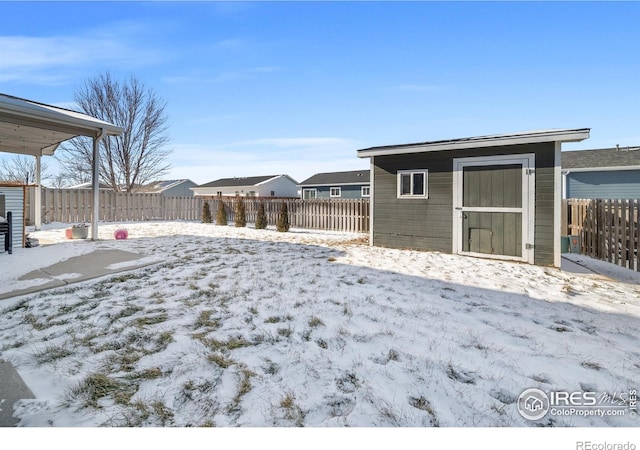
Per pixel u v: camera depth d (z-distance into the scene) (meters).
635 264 6.14
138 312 3.52
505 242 6.92
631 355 2.72
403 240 8.34
